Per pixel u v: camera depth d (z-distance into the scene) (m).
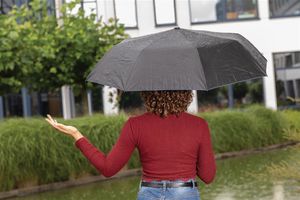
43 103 26.59
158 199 3.46
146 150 3.49
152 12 26.58
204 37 3.71
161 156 3.47
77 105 26.34
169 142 3.48
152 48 3.60
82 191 12.18
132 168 14.82
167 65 3.51
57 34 15.71
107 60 3.73
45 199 11.43
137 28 26.53
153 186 3.47
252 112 19.81
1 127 12.99
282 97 26.97
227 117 18.27
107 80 3.59
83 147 3.59
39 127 13.17
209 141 3.57
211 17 27.06
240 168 14.09
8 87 15.45
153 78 3.47
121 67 3.60
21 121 13.38
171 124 3.52
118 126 14.59
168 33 3.73
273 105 26.81
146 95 3.57
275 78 27.06
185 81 3.45
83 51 15.64
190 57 3.54
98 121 14.43
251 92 26.83
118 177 14.38
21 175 12.71
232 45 3.71
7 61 13.95
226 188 10.79
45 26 16.61
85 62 15.97
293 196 9.29
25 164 12.76
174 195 3.45
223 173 13.27
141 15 26.53
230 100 26.78
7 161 12.44
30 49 14.58
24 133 12.91
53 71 15.34
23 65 14.38
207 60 3.57
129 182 13.12
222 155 17.73
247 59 3.71
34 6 17.11
